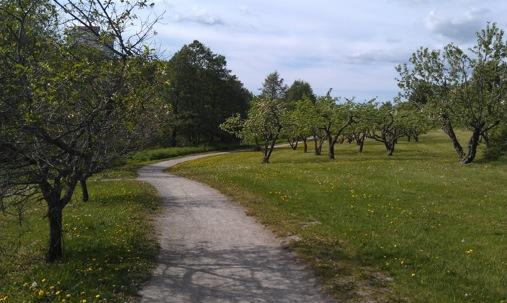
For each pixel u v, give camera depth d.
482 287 11.27
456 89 42.25
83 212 20.12
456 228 17.11
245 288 11.48
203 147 97.19
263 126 53.94
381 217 18.69
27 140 10.91
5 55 10.73
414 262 13.06
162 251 14.85
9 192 11.20
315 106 57.59
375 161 44.41
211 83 110.81
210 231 17.62
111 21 11.76
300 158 59.25
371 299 10.70
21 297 10.20
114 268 12.31
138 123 13.08
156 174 48.28
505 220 18.44
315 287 11.54
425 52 44.00
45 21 11.84
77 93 10.88
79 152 11.61
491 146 45.59
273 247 15.19
